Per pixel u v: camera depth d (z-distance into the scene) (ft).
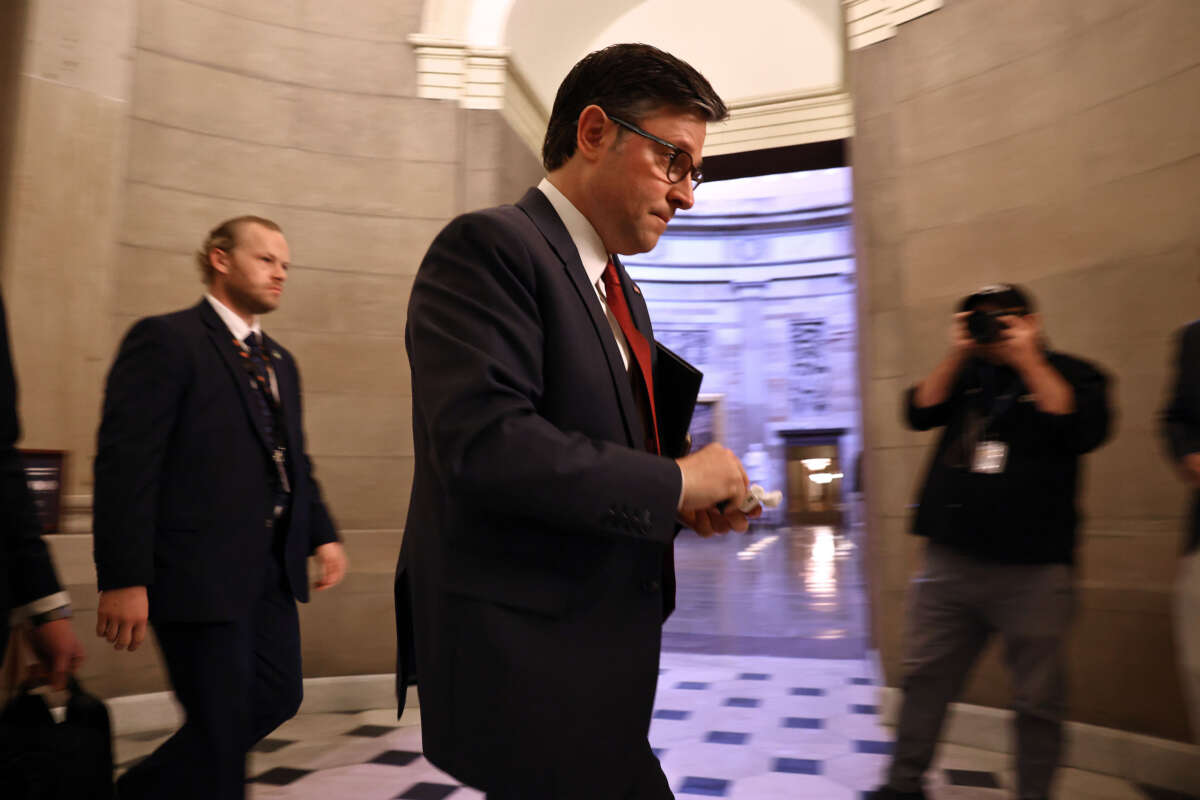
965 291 10.98
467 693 2.75
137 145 11.96
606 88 3.21
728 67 18.44
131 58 11.82
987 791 8.56
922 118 11.65
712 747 10.14
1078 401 6.66
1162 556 8.89
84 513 10.75
